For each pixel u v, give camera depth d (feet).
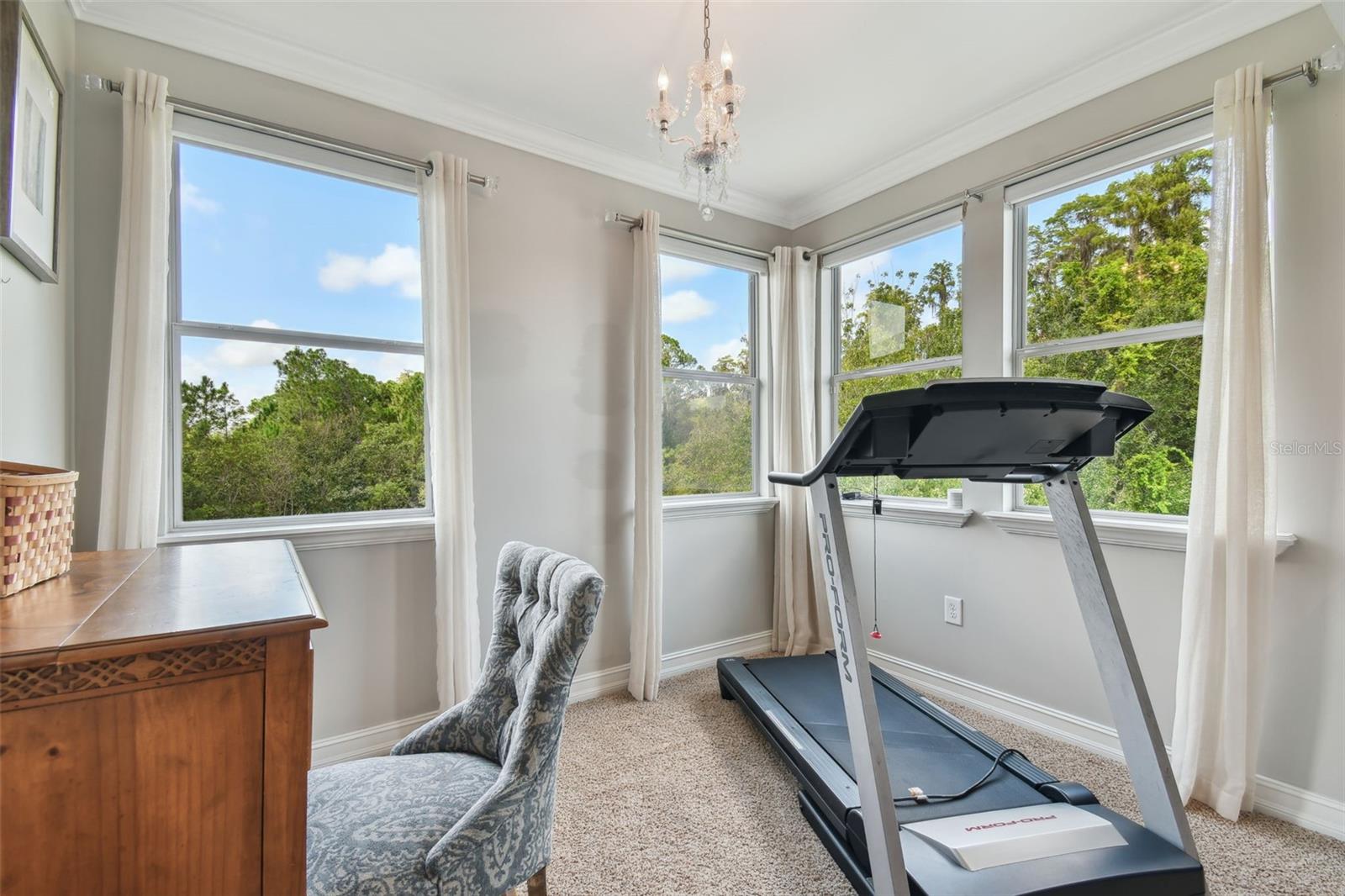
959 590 8.83
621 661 9.48
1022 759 5.96
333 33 6.58
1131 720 4.78
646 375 9.18
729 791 6.44
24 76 4.47
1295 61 5.90
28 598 2.72
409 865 3.28
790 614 10.74
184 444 6.50
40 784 2.05
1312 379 5.78
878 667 9.77
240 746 2.34
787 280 10.96
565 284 8.97
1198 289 6.77
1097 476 7.63
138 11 6.05
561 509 8.89
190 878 2.26
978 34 6.63
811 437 10.98
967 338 8.83
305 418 7.16
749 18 6.34
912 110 8.18
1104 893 4.02
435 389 7.47
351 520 7.41
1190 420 6.84
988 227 8.54
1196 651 6.04
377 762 4.34
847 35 6.63
